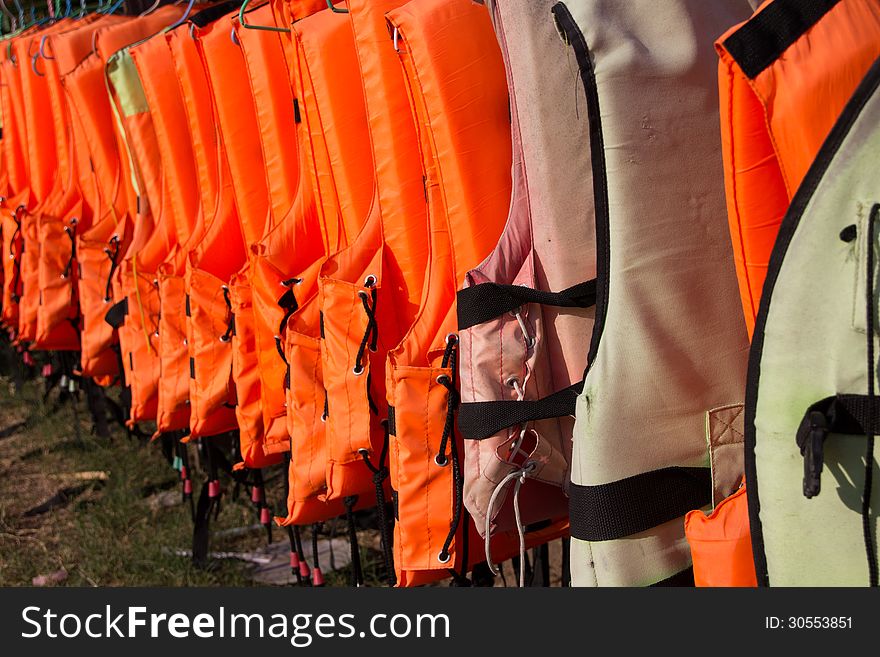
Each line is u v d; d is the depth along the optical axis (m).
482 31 1.88
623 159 1.48
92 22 3.92
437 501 1.95
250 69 2.53
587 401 1.54
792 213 1.22
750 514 1.33
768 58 1.26
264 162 2.61
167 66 2.94
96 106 3.44
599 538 1.55
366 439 2.14
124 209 3.51
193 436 2.90
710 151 1.51
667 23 1.49
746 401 1.31
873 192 1.16
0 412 5.62
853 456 1.22
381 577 3.37
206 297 2.80
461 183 1.86
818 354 1.21
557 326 1.72
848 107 1.17
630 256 1.50
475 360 1.71
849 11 1.28
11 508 4.31
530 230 1.75
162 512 4.10
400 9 1.87
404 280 2.11
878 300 1.16
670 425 1.56
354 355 2.13
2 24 5.92
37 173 4.18
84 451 4.76
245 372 2.68
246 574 3.53
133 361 3.20
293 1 2.32
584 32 1.46
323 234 2.37
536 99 1.63
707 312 1.54
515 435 1.73
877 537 1.22
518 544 2.07
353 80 2.26
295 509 2.42
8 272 4.46
